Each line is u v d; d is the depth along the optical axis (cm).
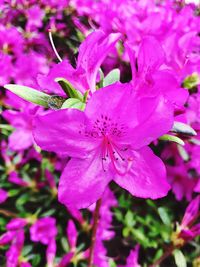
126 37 23
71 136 11
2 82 23
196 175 25
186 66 20
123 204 26
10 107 27
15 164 26
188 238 24
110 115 11
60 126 10
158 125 10
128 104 11
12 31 27
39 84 12
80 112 10
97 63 12
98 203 16
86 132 11
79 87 12
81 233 26
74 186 11
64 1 29
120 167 11
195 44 23
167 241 25
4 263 25
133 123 11
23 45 28
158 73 11
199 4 34
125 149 11
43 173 26
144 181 11
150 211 26
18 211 27
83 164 11
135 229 26
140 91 11
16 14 30
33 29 28
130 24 22
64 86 11
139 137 11
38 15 28
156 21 22
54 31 28
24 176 26
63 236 25
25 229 26
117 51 23
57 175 27
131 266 24
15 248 23
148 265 26
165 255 25
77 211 24
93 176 11
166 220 25
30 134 25
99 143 11
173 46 20
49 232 24
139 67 11
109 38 11
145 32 22
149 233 25
